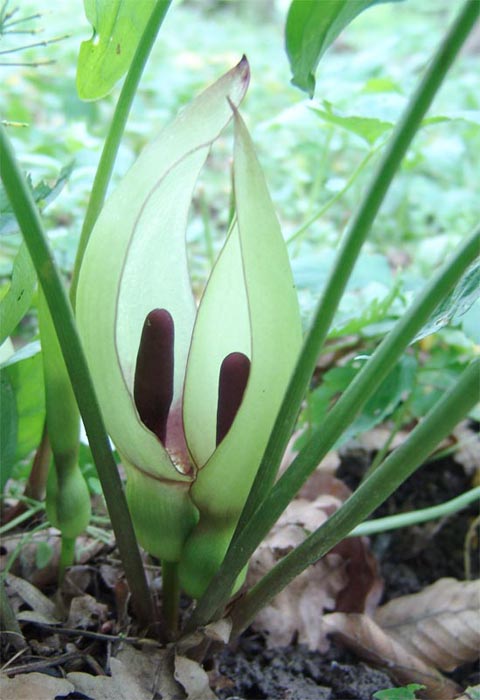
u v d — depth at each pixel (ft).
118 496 0.79
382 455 1.26
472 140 2.77
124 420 0.74
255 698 0.95
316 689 0.97
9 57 2.45
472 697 0.93
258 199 0.68
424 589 1.18
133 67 0.77
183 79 2.81
